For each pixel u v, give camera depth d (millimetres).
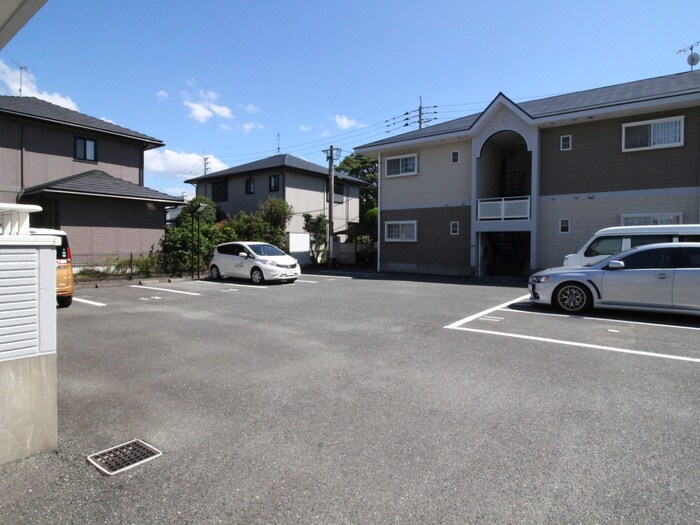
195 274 16953
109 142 19531
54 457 2992
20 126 16812
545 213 15977
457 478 2715
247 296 11375
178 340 6477
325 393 4195
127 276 15289
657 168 13945
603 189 14875
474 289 12773
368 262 24359
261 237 22469
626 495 2521
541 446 3113
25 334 2949
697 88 12969
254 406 3893
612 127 14719
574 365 5004
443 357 5395
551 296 8578
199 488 2625
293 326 7422
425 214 19203
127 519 2334
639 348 5727
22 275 2934
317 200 29094
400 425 3475
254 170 27672
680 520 2299
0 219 3400
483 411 3732
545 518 2324
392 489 2602
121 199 17281
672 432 3314
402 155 19859
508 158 19797
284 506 2445
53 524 2293
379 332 6867
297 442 3203
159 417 3668
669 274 7445
